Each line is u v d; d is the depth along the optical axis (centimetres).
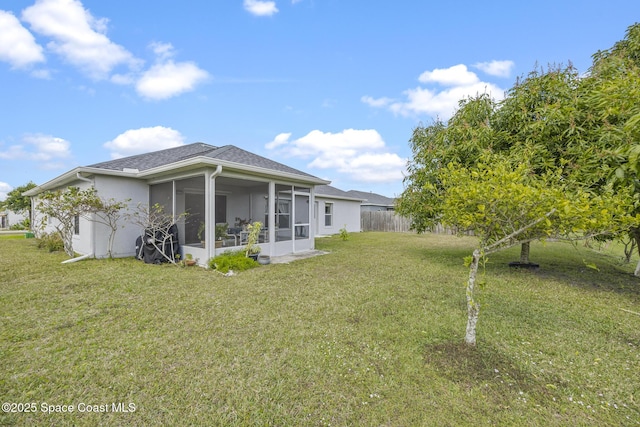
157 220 832
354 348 320
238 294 510
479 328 372
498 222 297
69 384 254
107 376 266
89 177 851
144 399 237
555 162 597
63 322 382
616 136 446
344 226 1920
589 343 338
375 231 2228
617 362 299
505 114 696
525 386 255
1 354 301
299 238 1038
